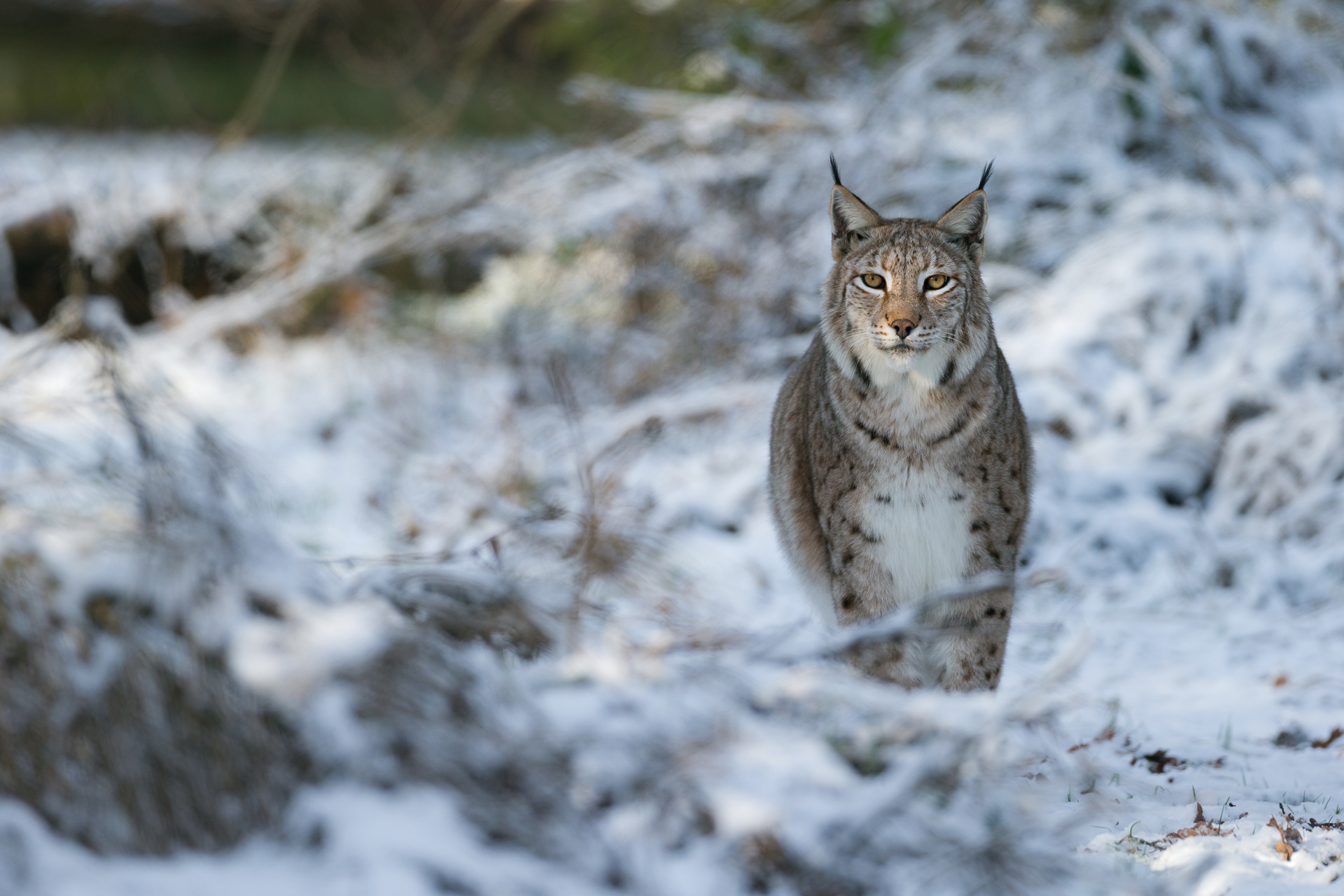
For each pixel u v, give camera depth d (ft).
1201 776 23.80
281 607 16.29
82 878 14.29
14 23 100.32
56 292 64.54
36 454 18.84
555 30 75.97
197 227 65.92
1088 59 57.36
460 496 44.04
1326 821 20.72
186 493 16.93
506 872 14.42
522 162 67.10
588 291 63.82
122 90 85.97
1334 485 42.96
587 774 15.35
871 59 67.51
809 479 26.89
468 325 65.36
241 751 15.61
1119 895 15.74
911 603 25.14
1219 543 41.57
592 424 50.29
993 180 58.29
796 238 57.67
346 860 14.35
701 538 41.93
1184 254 52.34
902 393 24.23
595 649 17.22
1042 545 42.09
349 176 69.41
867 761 16.46
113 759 15.48
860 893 14.89
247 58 98.89
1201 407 47.73
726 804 14.80
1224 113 58.59
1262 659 32.58
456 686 15.78
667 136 63.67
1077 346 50.65
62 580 15.96
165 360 61.31
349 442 54.44
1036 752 21.71
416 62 67.72
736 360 55.62
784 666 17.88
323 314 66.23
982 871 15.01
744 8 70.38
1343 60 60.85
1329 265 49.37
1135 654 33.58
